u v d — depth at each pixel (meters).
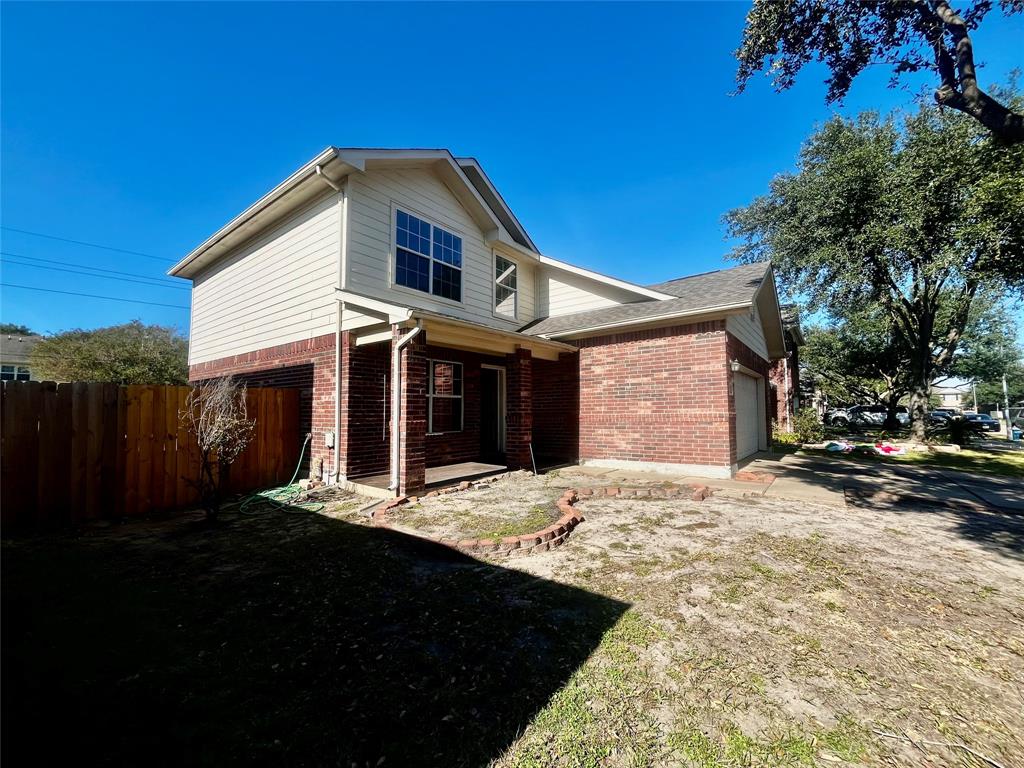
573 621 3.15
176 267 11.64
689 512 6.10
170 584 3.84
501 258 12.19
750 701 2.30
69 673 2.55
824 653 2.75
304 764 1.89
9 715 2.17
